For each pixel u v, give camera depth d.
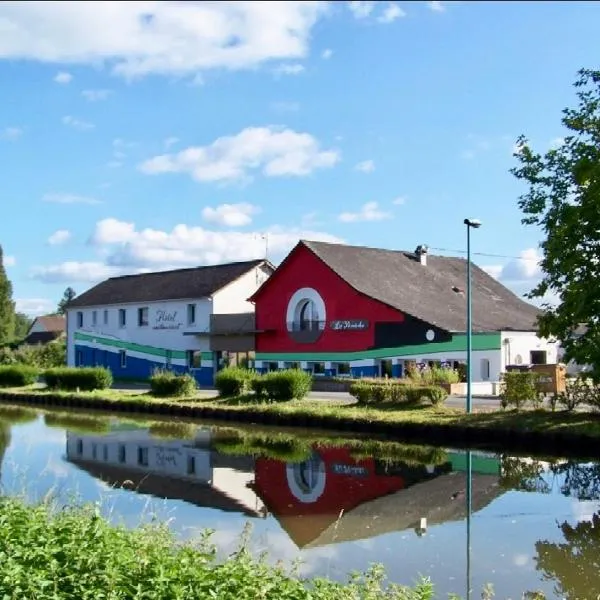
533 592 9.76
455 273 51.28
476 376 39.81
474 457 20.75
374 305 42.28
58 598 6.49
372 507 14.69
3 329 81.00
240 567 7.38
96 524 8.07
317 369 44.91
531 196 20.16
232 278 51.94
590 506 14.57
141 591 6.65
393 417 25.47
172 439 25.28
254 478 17.91
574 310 18.03
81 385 42.78
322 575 10.27
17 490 14.66
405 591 7.51
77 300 63.31
